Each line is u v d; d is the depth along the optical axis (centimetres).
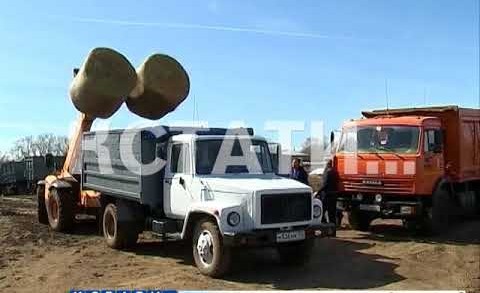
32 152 5928
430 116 1473
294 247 1038
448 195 1462
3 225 1614
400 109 1552
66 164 1574
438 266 1055
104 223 1275
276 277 960
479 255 1151
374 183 1388
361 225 1507
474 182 1683
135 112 1333
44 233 1477
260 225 927
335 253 1177
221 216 921
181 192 1063
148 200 1116
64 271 1019
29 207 2359
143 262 1091
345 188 1439
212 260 946
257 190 932
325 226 987
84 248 1255
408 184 1348
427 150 1370
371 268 1034
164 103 1314
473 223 1625
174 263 1080
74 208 1489
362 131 1432
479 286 907
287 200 958
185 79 1341
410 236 1405
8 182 4134
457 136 1494
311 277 963
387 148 1389
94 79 1216
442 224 1410
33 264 1092
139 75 1298
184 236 1019
